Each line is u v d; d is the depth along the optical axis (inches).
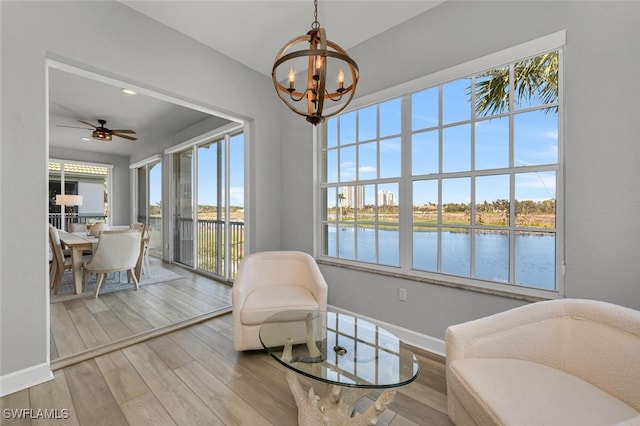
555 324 53.5
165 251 228.2
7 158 66.3
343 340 64.1
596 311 49.6
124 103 157.4
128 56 86.6
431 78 88.9
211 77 109.4
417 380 73.7
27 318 69.1
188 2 85.4
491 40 77.8
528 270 74.9
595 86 63.9
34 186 70.2
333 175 120.1
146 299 136.1
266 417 60.2
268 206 133.2
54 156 255.0
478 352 51.4
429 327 89.5
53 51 72.6
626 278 60.8
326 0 84.8
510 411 38.2
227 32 100.4
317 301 90.0
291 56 46.2
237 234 166.4
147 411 61.4
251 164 129.6
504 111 78.3
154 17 92.0
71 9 75.6
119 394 66.8
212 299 136.6
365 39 104.7
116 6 84.3
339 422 52.7
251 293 95.7
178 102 107.0
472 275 83.8
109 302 131.3
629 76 60.1
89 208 278.4
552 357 52.6
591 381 47.6
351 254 113.5
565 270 68.3
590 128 64.6
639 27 59.1
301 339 64.4
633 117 59.8
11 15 66.5
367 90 105.1
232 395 67.1
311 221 125.3
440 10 86.9
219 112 118.6
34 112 70.0
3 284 66.1
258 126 128.6
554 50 69.2
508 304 75.3
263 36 102.7
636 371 41.9
